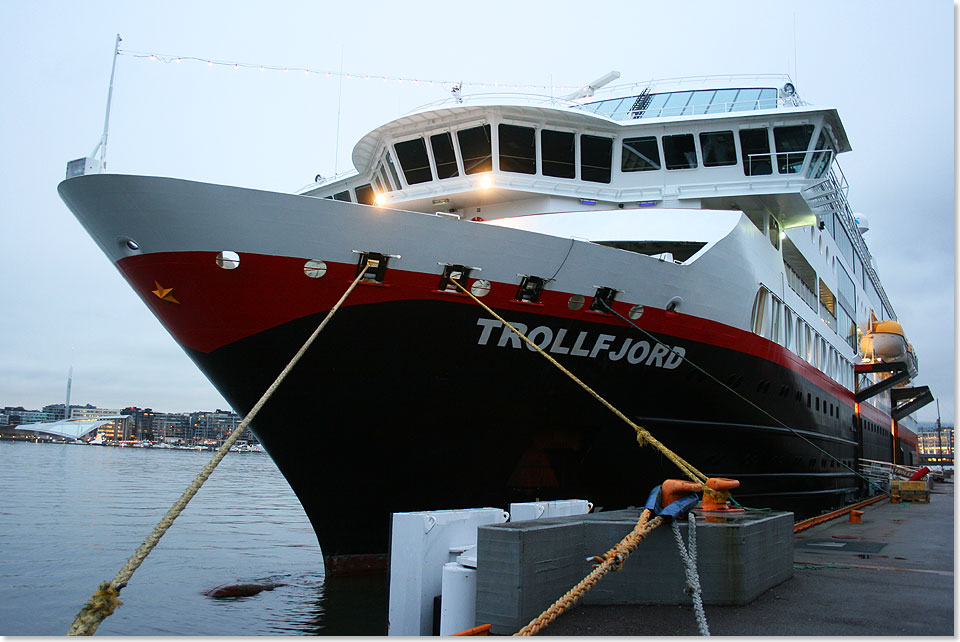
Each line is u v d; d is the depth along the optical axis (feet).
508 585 16.94
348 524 39.75
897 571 26.30
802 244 74.74
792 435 60.13
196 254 30.96
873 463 99.30
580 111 50.01
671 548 19.24
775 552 22.45
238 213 30.45
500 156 50.37
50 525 74.95
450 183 51.52
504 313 35.91
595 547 19.54
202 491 141.90
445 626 19.10
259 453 565.94
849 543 37.40
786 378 57.93
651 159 54.75
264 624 33.14
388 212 32.12
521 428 39.19
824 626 17.49
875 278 140.46
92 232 33.17
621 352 40.34
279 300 32.14
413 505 39.24
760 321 54.03
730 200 57.52
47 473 186.09
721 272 44.83
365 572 40.93
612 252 37.70
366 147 56.24
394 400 35.83
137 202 30.25
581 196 52.31
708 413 47.39
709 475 50.49
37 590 42.80
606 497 44.50
